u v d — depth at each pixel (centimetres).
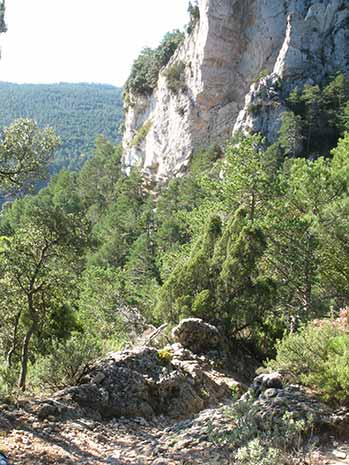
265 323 1514
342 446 631
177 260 2411
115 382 930
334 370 712
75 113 15975
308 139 6969
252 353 1459
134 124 10425
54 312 1460
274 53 7988
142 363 1017
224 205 2317
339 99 7069
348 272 1658
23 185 1077
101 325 2075
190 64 8662
